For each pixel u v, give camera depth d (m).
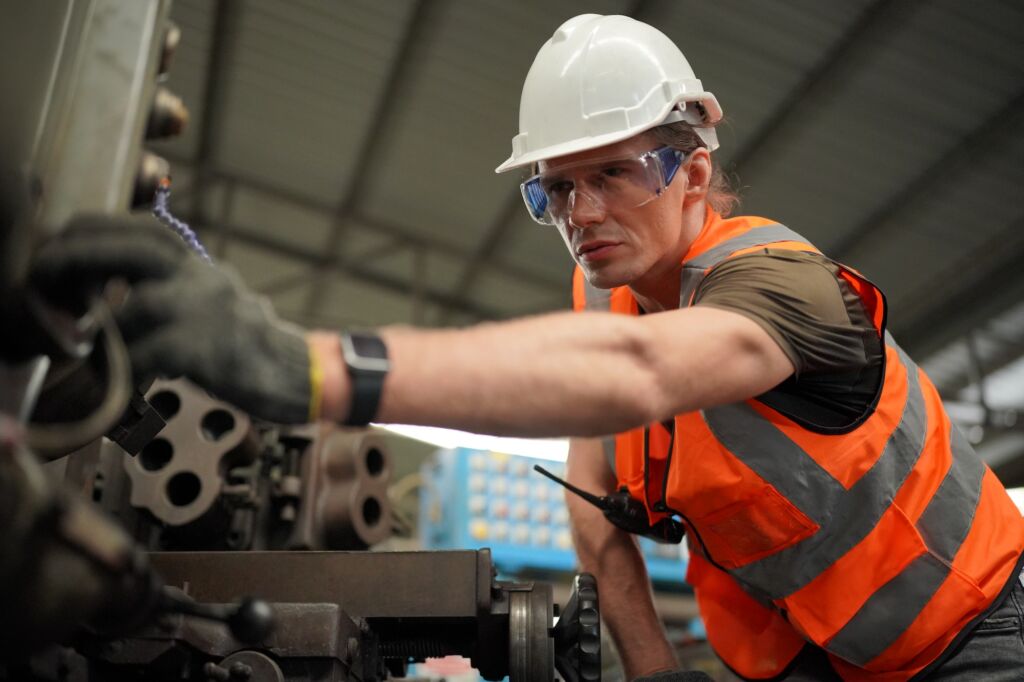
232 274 0.75
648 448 1.48
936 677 1.37
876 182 6.62
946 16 5.29
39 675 0.82
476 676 3.12
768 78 5.93
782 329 1.05
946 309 7.85
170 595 0.70
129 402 1.03
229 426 1.56
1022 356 8.20
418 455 9.66
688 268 1.36
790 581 1.37
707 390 0.93
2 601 0.56
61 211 0.75
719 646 1.61
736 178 1.76
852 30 5.47
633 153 1.34
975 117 5.98
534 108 1.44
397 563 1.17
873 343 1.26
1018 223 6.85
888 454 1.32
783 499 1.30
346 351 0.75
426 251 8.75
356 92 7.01
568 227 1.36
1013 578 1.38
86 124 0.78
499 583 1.23
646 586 1.68
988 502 1.43
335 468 1.74
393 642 1.30
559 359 0.81
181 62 7.07
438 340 0.79
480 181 7.55
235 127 7.81
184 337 0.68
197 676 1.01
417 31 6.25
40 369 0.69
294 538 1.69
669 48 1.45
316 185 8.30
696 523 1.38
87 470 1.11
